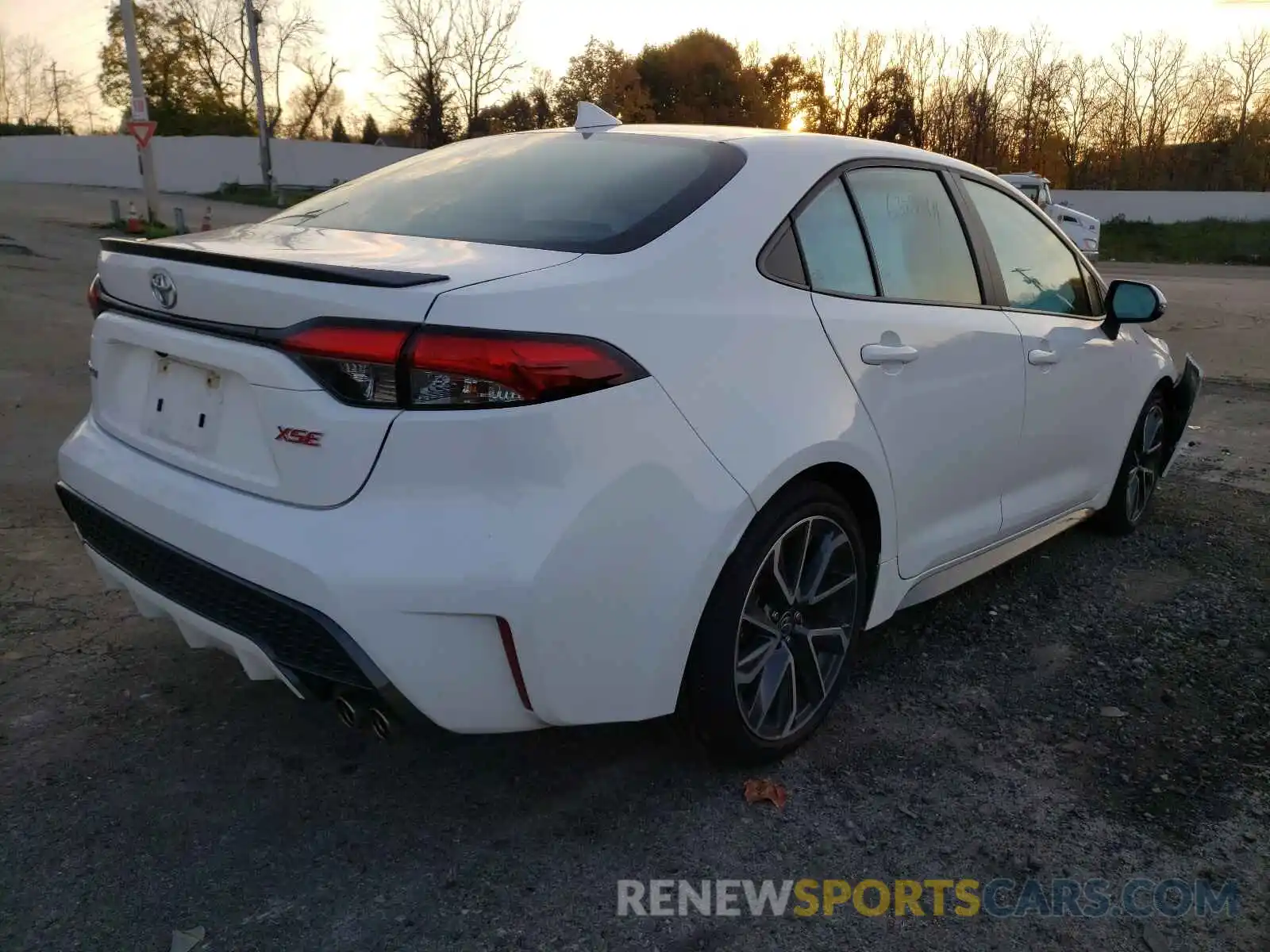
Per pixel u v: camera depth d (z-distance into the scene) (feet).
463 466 6.68
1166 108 161.99
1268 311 49.14
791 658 9.04
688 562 7.52
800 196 9.15
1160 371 15.02
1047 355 11.93
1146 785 9.15
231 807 8.43
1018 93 167.43
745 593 8.18
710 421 7.65
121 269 8.46
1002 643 11.94
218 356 7.38
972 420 10.63
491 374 6.59
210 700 10.05
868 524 9.65
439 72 187.32
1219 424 23.82
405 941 7.04
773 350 8.27
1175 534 15.94
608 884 7.68
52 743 9.17
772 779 9.02
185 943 6.93
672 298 7.73
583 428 6.88
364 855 7.89
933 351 9.95
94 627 11.43
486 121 191.83
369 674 6.79
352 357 6.66
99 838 7.96
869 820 8.52
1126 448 14.65
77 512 9.03
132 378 8.67
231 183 133.49
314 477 6.93
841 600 9.50
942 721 10.12
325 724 9.72
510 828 8.27
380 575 6.66
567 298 7.07
